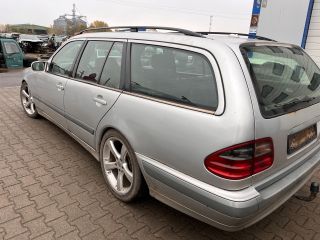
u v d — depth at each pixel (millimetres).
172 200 2545
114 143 3170
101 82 3320
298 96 2627
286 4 7336
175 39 2646
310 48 7344
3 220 2818
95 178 3617
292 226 2918
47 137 4789
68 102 3900
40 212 2953
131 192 2988
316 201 3309
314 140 2842
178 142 2355
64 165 3908
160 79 2666
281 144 2320
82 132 3703
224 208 2121
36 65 4855
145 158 2682
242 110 2086
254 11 7758
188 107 2348
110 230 2760
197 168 2248
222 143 2100
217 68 2256
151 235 2729
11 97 7484
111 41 3346
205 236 2746
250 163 2111
